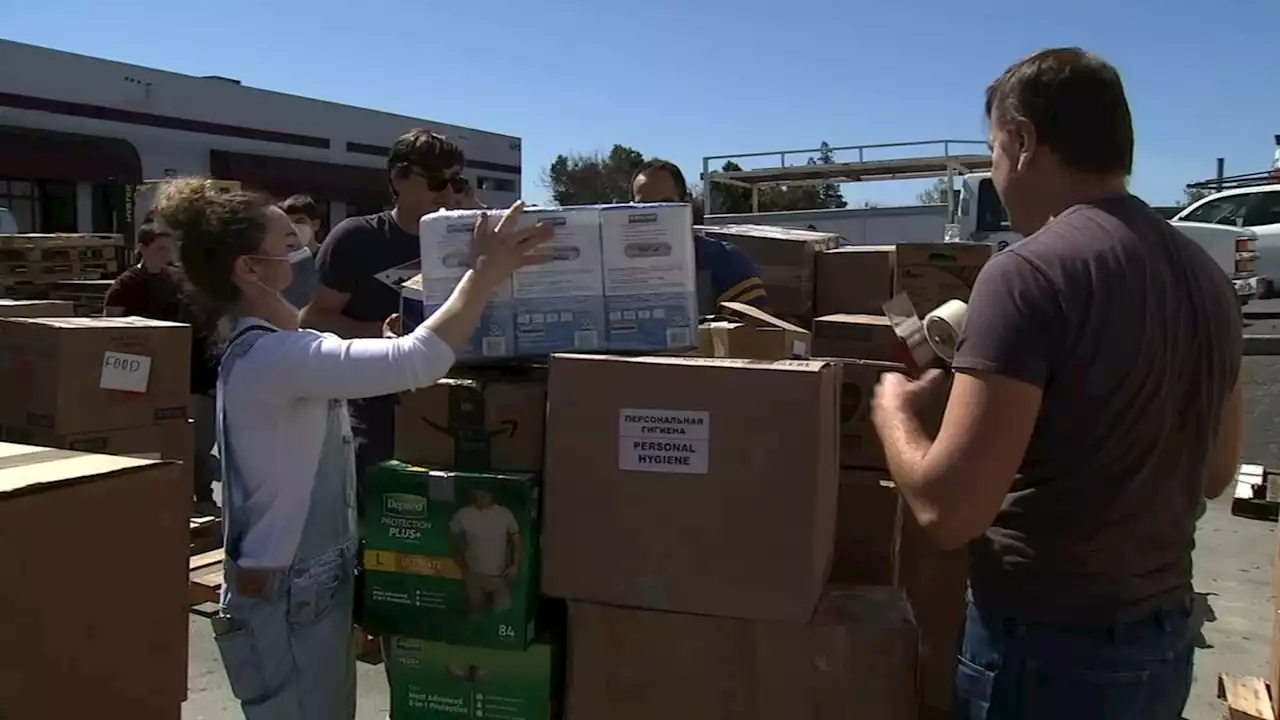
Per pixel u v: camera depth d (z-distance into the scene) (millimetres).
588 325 2193
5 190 16734
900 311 2312
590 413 2062
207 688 3434
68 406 4266
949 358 2096
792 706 1998
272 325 2025
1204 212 12539
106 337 4395
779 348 2580
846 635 1967
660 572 2035
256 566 1937
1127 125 1618
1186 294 1556
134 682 1572
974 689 1682
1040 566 1573
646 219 2174
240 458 1947
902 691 1968
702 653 2033
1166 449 1541
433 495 2143
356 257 3326
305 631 1994
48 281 9938
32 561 1401
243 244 1962
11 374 4379
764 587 1983
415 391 2244
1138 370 1499
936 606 2516
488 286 1989
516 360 2234
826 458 2047
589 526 2070
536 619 2178
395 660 2232
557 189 43500
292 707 1987
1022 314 1497
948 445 1527
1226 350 1606
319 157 22641
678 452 2016
